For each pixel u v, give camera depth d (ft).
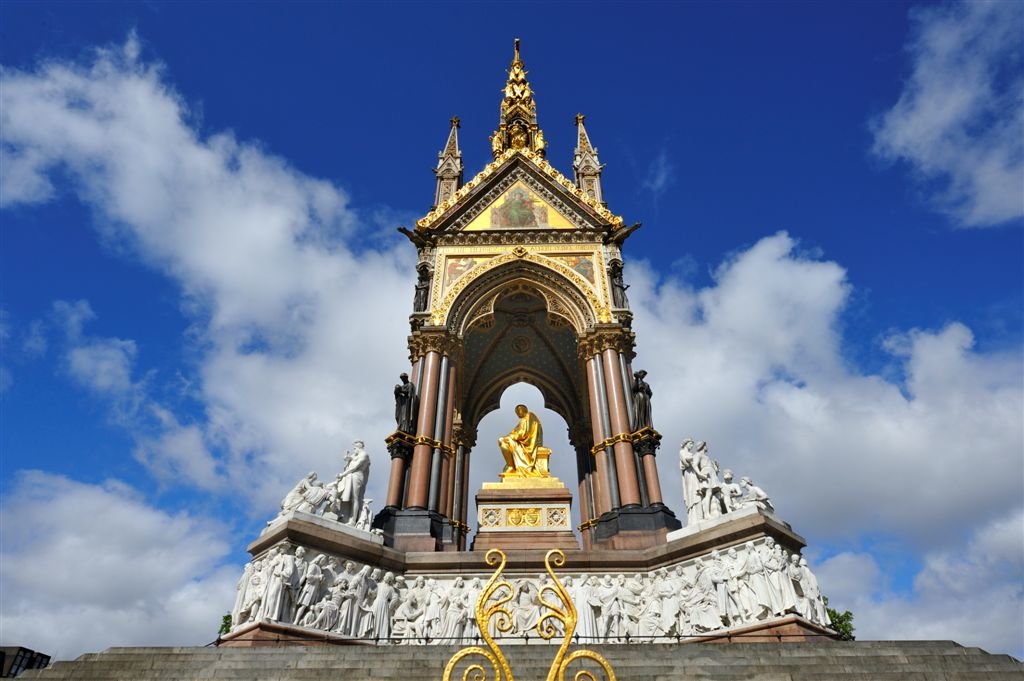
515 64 151.12
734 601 62.59
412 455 83.56
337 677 41.68
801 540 68.28
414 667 44.24
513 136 138.62
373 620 64.90
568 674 42.19
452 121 131.54
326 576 63.26
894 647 46.62
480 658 44.78
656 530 75.61
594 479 114.01
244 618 59.26
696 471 73.10
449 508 84.33
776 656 45.24
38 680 42.37
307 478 69.05
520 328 122.72
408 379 88.53
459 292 97.60
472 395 125.49
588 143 126.21
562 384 125.80
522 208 109.29
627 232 102.73
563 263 101.19
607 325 93.40
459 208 107.76
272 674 42.19
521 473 92.53
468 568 70.90
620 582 70.08
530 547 81.05
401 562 70.44
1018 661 44.21
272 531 63.00
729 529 65.41
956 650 45.93
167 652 46.75
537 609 67.46
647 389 87.86
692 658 45.47
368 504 72.13
